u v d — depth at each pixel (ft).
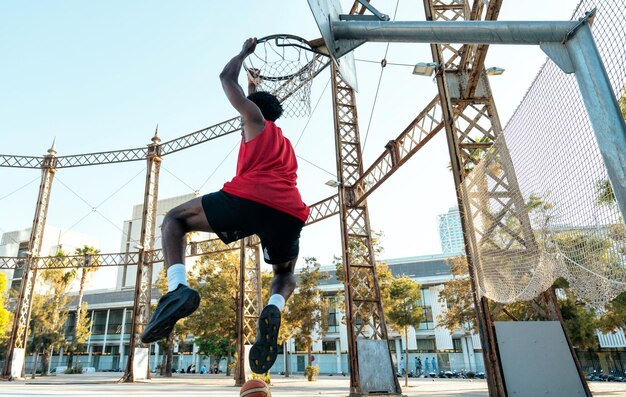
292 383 92.12
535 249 21.16
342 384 86.53
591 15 7.93
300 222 7.09
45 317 141.38
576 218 16.12
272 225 6.70
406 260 183.11
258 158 7.06
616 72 10.92
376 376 42.47
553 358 25.21
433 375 142.20
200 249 84.69
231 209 6.48
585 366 122.42
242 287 73.77
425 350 170.40
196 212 6.59
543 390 24.50
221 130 83.87
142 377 83.05
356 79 13.29
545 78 15.85
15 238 250.98
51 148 95.55
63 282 146.82
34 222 91.66
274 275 7.69
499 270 24.31
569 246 17.51
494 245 24.57
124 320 227.81
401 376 153.99
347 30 9.41
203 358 211.20
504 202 23.20
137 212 254.68
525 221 21.54
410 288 99.96
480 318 27.02
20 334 87.97
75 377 122.31
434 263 178.40
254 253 81.20
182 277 6.12
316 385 81.71
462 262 80.02
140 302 84.79
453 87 32.60
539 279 22.18
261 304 76.38
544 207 18.89
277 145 7.30
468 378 132.05
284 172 7.14
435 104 38.60
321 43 9.61
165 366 141.90
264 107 8.16
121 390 56.24
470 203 27.61
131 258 86.74
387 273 95.20
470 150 32.71
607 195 13.91
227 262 98.73
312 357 187.42
